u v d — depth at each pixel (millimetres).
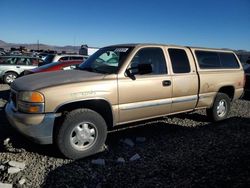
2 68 15289
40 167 4395
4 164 4379
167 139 5836
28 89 4512
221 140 5805
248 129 6684
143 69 5230
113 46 6004
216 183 3932
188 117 7684
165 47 5984
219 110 7203
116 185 3910
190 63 6352
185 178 4098
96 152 4918
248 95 11484
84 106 4980
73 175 4176
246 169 4375
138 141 5676
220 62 7199
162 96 5707
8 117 4855
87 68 5660
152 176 4172
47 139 4539
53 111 4492
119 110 5109
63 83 4641
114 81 5016
